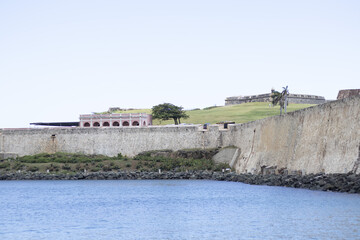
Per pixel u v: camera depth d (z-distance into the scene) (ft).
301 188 330.13
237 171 500.33
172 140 575.38
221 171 511.81
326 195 278.67
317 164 345.92
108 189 407.44
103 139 599.16
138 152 584.40
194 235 194.80
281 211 238.89
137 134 588.50
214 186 407.64
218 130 560.20
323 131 349.20
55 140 614.75
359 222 201.26
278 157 419.95
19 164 567.59
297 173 370.12
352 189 278.26
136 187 420.77
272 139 440.04
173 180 494.59
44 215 263.29
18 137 628.28
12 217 257.96
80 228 218.59
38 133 621.31
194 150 549.95
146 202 309.63
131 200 322.96
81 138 606.55
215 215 244.22
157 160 546.26
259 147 469.57
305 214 225.15
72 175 524.52
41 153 603.67
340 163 316.40
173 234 198.59
